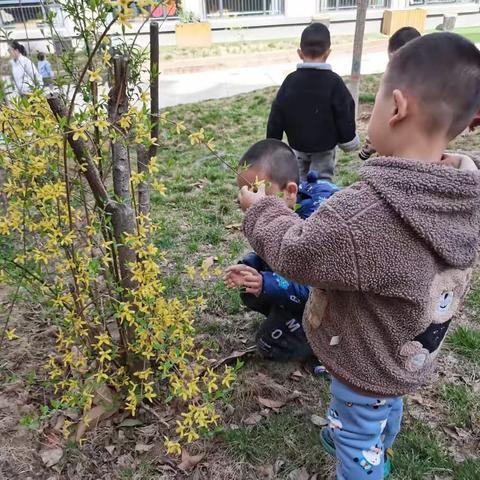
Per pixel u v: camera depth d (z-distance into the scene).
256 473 1.94
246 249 3.41
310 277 1.29
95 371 2.13
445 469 1.91
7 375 2.32
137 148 2.28
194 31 14.80
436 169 1.19
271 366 2.42
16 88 2.41
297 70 3.69
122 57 1.66
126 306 1.80
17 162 1.79
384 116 1.30
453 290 1.37
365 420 1.53
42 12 2.28
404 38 3.85
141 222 1.92
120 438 2.05
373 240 1.22
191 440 1.84
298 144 3.77
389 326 1.36
